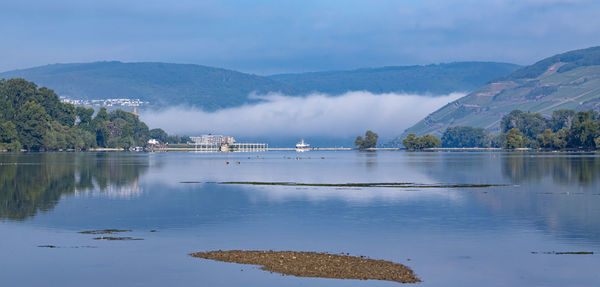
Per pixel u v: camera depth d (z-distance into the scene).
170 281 49.06
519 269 53.12
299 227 76.62
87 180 160.88
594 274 51.47
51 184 145.38
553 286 48.12
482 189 133.00
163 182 157.38
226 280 49.03
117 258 57.00
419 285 47.84
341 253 59.81
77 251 60.19
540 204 101.88
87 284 48.56
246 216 87.38
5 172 192.12
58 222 80.31
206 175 194.25
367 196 117.50
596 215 87.38
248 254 58.00
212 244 64.50
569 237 68.69
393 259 57.06
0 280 49.78
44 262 55.50
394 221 82.00
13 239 66.81
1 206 98.81
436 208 96.69
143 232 72.44
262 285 47.50
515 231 73.06
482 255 58.78
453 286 47.81
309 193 124.38
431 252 60.25
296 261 55.03
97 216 86.81
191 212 91.81
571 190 128.88
